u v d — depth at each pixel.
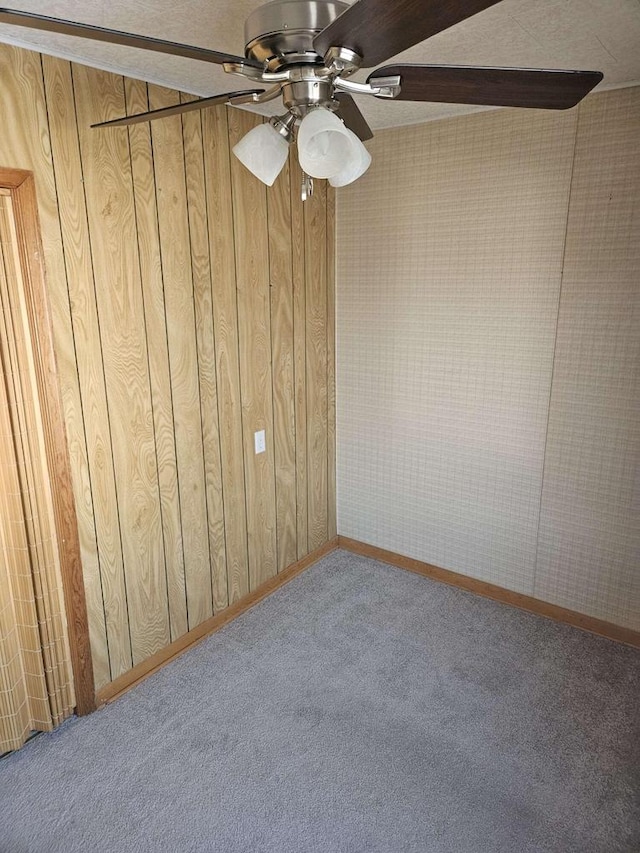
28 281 1.92
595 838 1.81
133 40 1.08
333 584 3.28
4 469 1.99
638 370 2.47
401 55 1.98
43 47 1.85
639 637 2.69
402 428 3.24
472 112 2.65
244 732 2.24
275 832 1.84
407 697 2.41
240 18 1.65
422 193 2.89
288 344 3.04
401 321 3.10
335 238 3.23
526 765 2.08
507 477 2.93
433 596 3.15
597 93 2.35
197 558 2.74
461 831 1.84
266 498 3.09
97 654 2.35
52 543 2.14
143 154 2.21
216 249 2.56
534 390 2.75
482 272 2.78
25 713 2.19
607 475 2.63
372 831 1.84
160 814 1.90
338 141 1.29
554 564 2.87
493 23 1.72
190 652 2.72
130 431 2.34
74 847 1.80
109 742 2.20
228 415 2.77
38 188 1.91
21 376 1.97
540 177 2.54
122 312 2.23
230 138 2.54
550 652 2.68
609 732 2.22
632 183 2.35
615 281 2.45
